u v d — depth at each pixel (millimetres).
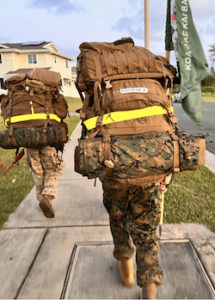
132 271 2158
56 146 2809
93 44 1848
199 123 1962
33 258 2588
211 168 5289
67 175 5027
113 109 1632
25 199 3938
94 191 4215
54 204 3756
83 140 1545
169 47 2465
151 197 1785
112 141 1509
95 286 2223
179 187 4223
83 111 1787
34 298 2125
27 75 2787
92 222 3223
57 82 2730
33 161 3184
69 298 2113
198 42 1927
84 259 2549
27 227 3154
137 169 1483
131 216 1900
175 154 1506
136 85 1675
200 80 1914
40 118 2719
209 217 3260
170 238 2832
